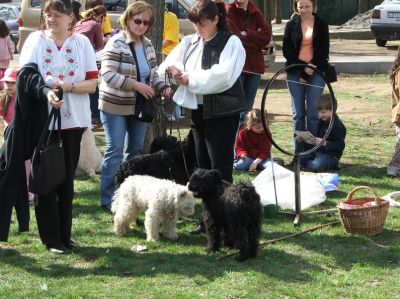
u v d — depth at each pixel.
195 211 6.95
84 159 8.33
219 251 5.70
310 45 8.55
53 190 5.55
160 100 6.59
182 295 4.76
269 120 12.22
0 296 4.79
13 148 5.31
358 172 8.48
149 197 5.94
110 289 4.92
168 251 5.75
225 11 5.82
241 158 8.45
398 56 8.03
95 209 6.97
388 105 13.91
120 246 5.88
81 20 10.28
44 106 5.33
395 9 23.41
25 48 5.45
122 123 6.53
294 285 4.99
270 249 5.74
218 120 5.78
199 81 5.58
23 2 15.41
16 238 6.04
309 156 8.61
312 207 7.03
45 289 4.91
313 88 8.59
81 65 5.46
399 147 8.25
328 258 5.54
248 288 4.91
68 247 5.79
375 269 5.30
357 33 30.03
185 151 6.43
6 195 5.37
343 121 12.27
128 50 6.34
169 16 10.91
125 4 14.69
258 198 5.43
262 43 8.93
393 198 7.27
